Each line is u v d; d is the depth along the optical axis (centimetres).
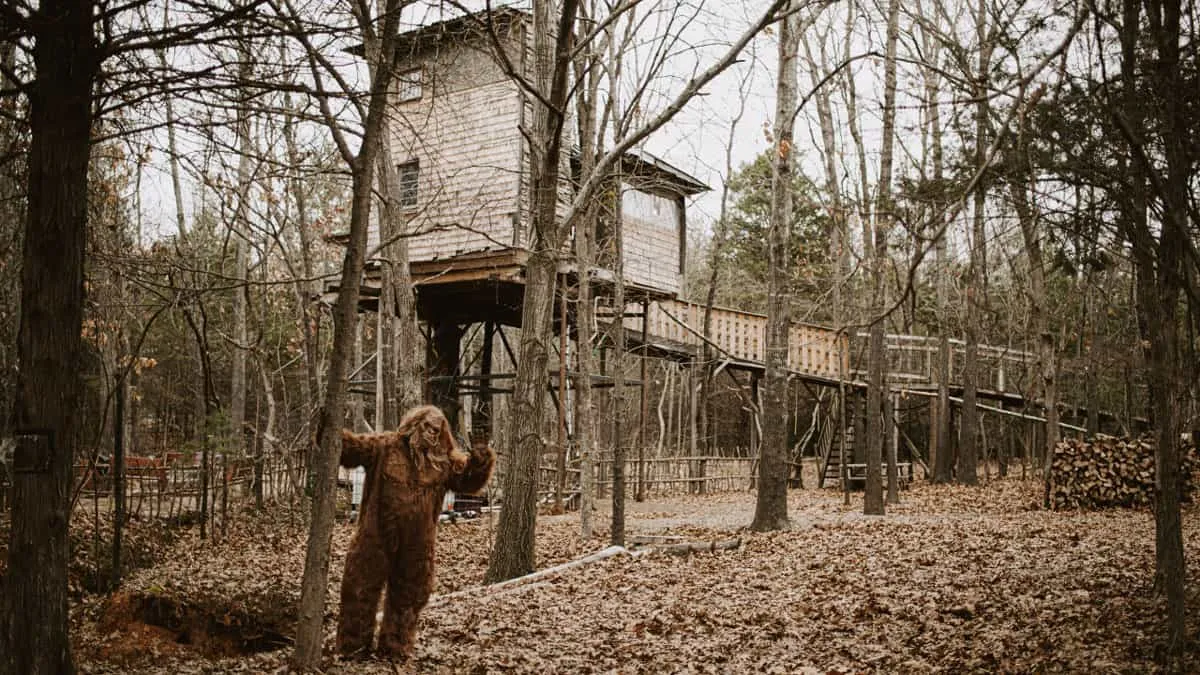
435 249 2050
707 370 3175
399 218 1775
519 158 1923
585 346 1856
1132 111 587
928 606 923
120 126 657
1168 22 604
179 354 3488
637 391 4531
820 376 2877
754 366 2955
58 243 501
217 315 3089
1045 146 622
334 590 1089
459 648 779
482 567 1369
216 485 1534
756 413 3133
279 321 3034
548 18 1325
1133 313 2508
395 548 701
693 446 3186
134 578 1031
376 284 2064
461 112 1986
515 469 1202
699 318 2877
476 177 1978
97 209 1190
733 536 1641
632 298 2386
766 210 4412
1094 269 700
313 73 623
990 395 3147
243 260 2517
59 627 498
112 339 1650
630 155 1909
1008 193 683
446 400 2217
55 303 500
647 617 929
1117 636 734
